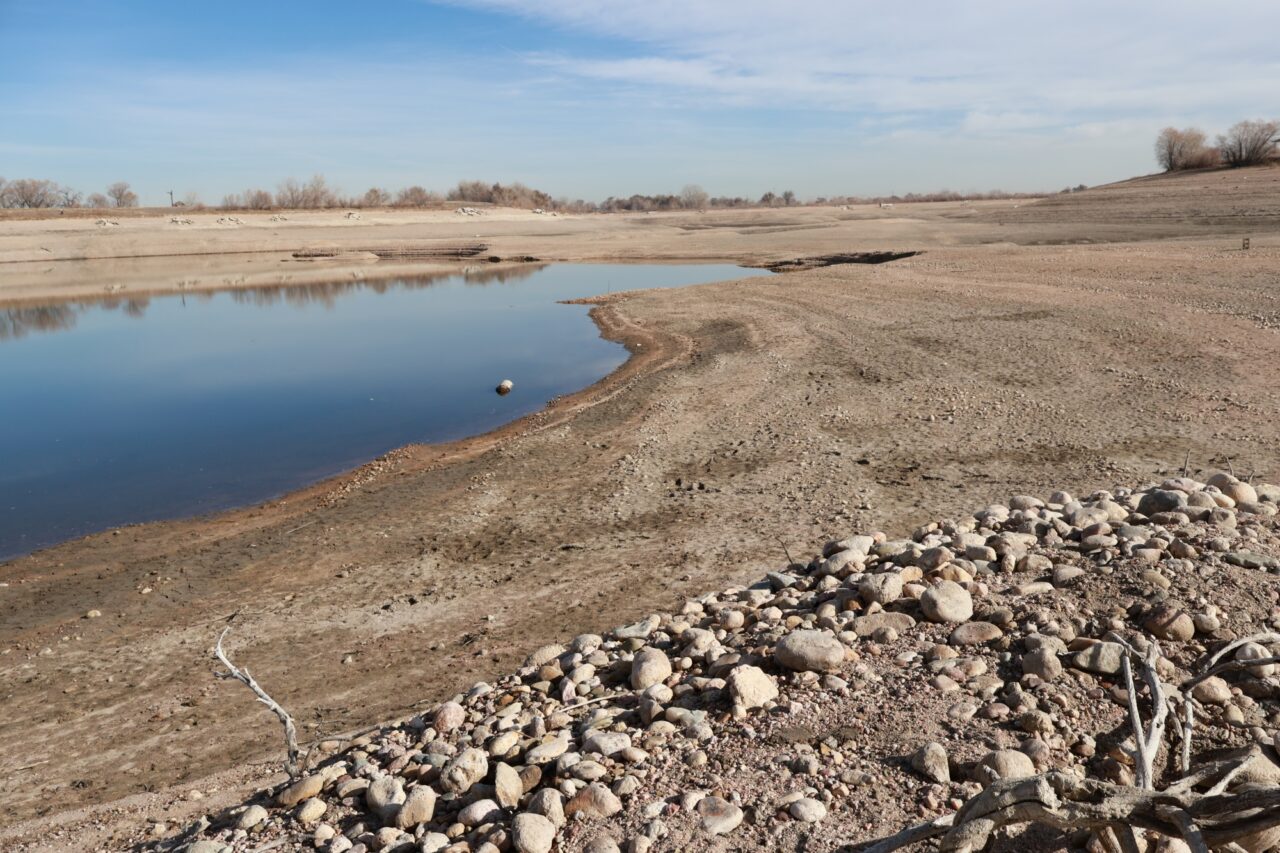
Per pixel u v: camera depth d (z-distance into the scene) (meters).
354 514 13.33
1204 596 4.64
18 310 46.09
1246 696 3.96
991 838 3.05
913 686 4.34
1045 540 5.97
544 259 65.69
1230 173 73.56
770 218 112.00
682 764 4.03
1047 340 20.08
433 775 4.48
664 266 56.94
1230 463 11.34
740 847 3.40
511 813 3.96
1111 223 54.38
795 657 4.65
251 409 21.88
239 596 10.70
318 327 36.22
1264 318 19.75
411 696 7.61
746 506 11.80
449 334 32.69
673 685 5.06
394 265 67.94
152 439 19.39
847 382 18.22
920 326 23.36
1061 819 2.76
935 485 11.88
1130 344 18.86
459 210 128.12
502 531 11.91
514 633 8.77
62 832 6.06
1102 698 4.02
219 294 51.00
